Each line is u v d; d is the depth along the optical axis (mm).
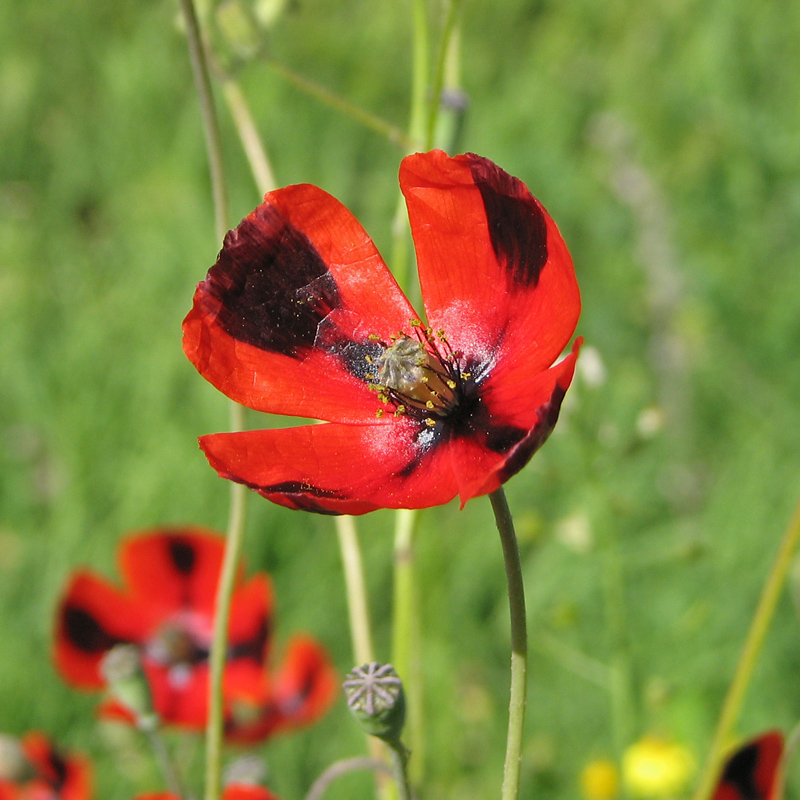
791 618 606
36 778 439
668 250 779
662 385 734
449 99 427
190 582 479
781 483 662
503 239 345
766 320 756
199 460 732
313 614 675
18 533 727
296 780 594
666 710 563
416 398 347
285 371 353
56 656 468
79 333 820
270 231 353
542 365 336
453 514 715
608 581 499
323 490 340
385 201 850
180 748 581
